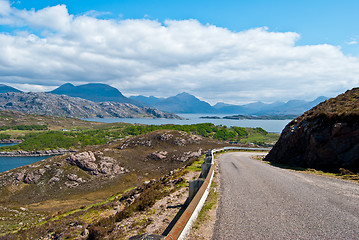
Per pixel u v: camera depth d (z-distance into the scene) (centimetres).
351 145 1570
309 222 623
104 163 6431
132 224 875
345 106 1900
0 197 4862
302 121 2366
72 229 1273
